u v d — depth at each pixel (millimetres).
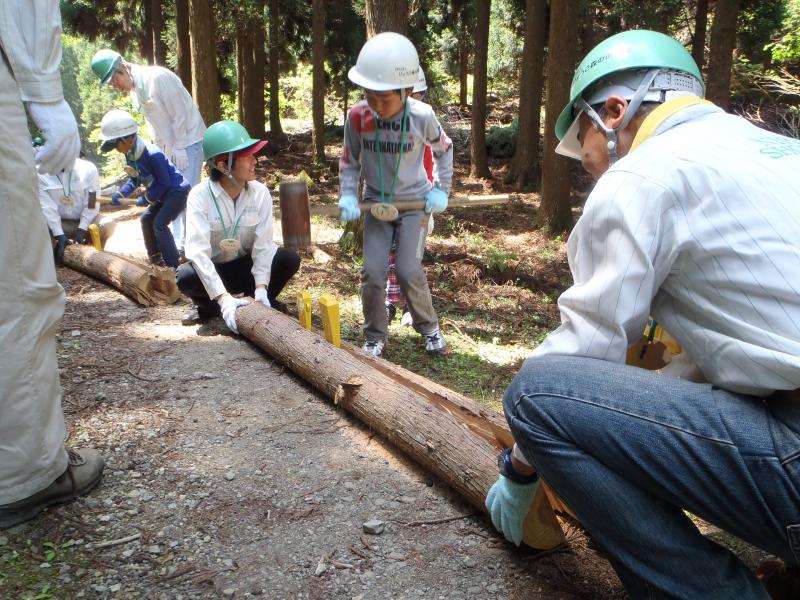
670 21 14867
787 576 1823
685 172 1488
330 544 2271
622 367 1593
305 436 3062
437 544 2277
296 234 3676
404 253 4273
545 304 6672
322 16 15539
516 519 1991
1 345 2154
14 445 2246
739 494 1444
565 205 10680
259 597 2021
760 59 14523
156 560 2178
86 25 19859
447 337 5199
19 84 2723
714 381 1524
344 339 4789
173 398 3432
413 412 2779
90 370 3781
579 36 15836
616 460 1562
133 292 5301
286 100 27922
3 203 2078
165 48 17812
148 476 2676
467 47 22844
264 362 3992
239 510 2459
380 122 3990
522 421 1673
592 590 2066
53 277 2293
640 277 1495
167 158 6262
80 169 6402
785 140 1553
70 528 2328
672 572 1569
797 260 1361
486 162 15586
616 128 1720
